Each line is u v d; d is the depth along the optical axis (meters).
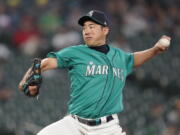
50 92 53.59
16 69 58.78
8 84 56.16
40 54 62.19
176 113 47.94
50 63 21.27
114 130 21.50
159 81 55.53
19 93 53.03
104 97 21.23
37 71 21.08
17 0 67.12
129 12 64.12
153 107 50.16
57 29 63.91
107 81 21.38
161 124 46.88
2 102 53.31
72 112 21.45
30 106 50.84
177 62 57.25
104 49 21.84
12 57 61.12
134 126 47.44
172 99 52.22
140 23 63.22
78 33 62.69
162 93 54.66
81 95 21.27
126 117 48.66
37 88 21.33
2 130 47.97
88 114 21.17
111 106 21.41
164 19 63.84
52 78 55.97
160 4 64.94
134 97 52.25
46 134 21.28
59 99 52.28
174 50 58.62
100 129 21.36
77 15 64.00
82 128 21.36
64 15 65.81
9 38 64.12
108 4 65.31
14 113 50.16
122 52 22.38
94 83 21.20
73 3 66.62
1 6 66.38
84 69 21.30
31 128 45.22
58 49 61.53
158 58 57.22
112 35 60.91
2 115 49.91
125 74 22.20
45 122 47.59
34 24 64.94
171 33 61.72
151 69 56.19
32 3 67.31
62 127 21.44
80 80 21.28
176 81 55.34
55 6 66.62
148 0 65.19
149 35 61.03
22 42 63.62
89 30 21.53
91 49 21.67
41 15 65.75
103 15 21.77
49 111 49.62
